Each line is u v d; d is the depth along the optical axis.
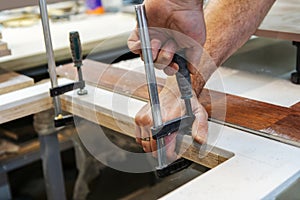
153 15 0.60
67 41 1.38
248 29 0.80
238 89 0.86
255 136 0.66
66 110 0.84
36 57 1.29
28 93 0.91
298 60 0.88
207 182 0.54
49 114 1.09
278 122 0.69
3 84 0.94
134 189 1.38
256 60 1.04
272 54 1.08
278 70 0.97
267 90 0.85
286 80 0.90
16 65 1.25
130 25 1.59
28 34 1.58
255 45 1.16
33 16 1.82
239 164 0.58
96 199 1.47
